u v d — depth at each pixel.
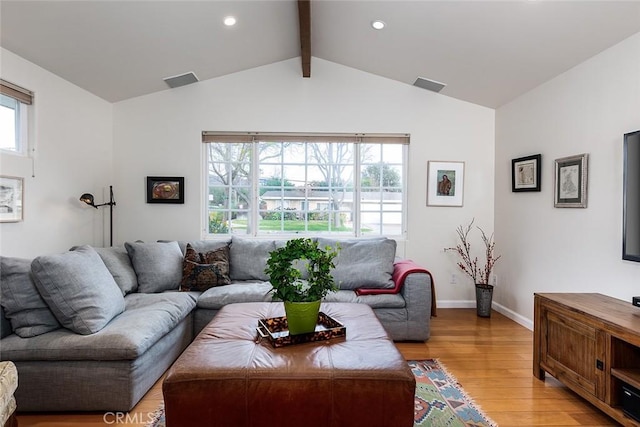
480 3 2.39
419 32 2.91
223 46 3.28
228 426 1.45
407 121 3.95
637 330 1.65
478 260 4.00
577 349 2.00
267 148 4.02
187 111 3.86
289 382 1.46
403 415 1.47
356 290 3.11
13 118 2.71
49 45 2.65
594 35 2.40
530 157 3.31
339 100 3.93
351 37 3.25
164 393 1.45
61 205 3.10
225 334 1.91
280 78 3.91
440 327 3.36
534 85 3.26
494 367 2.52
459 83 3.61
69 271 2.04
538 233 3.23
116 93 3.64
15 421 1.64
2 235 2.52
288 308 1.81
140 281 2.98
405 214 4.05
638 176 2.13
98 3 2.37
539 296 2.33
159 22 2.72
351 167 4.04
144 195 3.85
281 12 2.91
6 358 1.86
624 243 2.23
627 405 1.69
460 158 3.98
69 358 1.89
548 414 1.94
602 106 2.53
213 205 4.01
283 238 3.94
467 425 1.84
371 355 1.64
